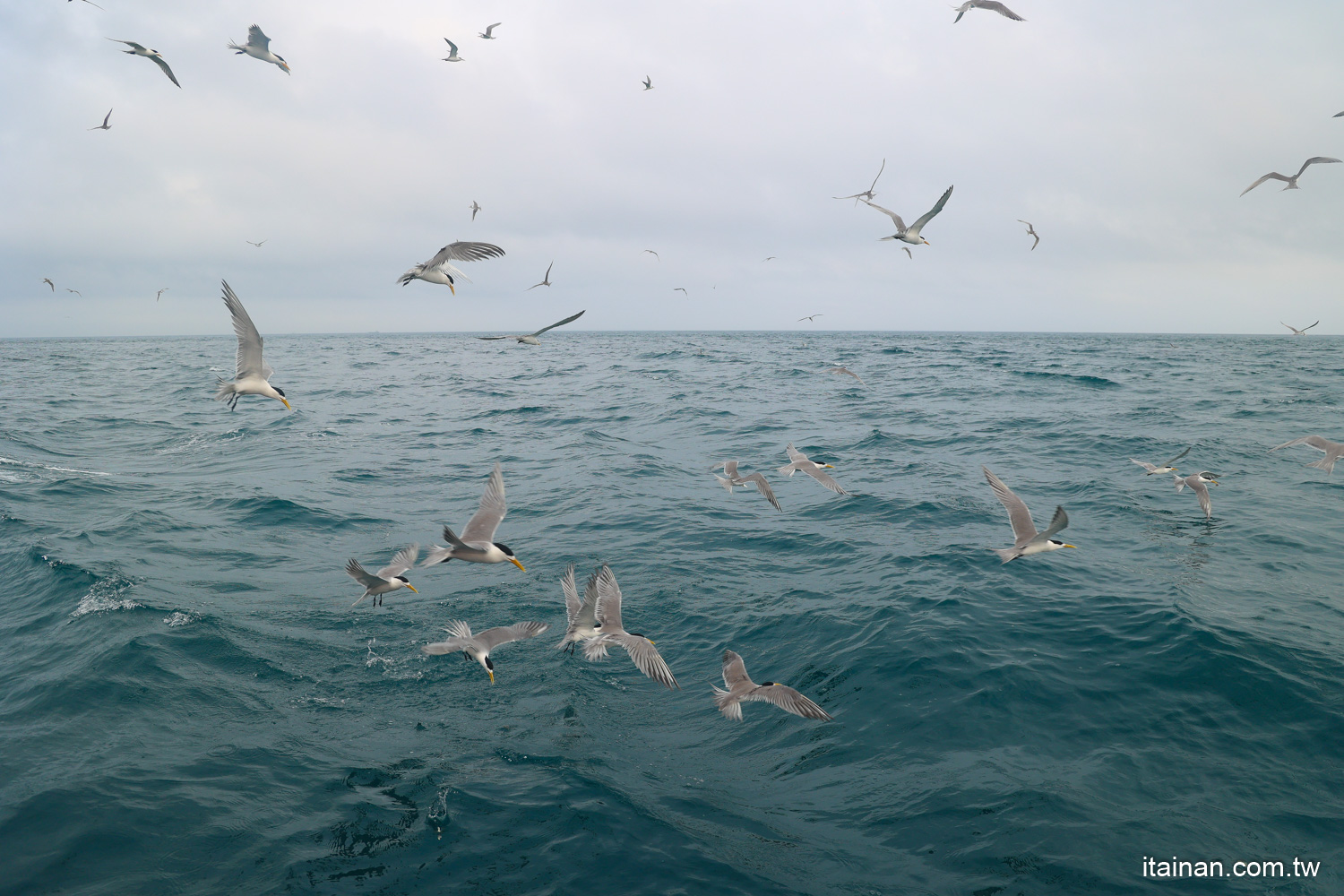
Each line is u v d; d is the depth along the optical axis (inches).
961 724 430.0
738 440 1305.4
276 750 422.9
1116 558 668.7
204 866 329.1
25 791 371.6
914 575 640.4
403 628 583.5
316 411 1683.1
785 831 356.8
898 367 2827.3
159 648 518.6
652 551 737.0
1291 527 749.3
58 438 1344.7
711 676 515.2
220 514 864.9
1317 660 469.1
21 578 660.7
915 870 327.6
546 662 531.2
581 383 2320.4
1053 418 1454.2
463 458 1183.6
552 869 330.6
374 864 334.0
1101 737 412.5
